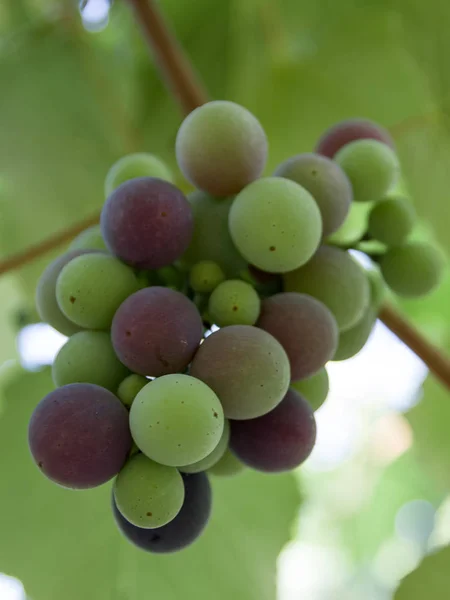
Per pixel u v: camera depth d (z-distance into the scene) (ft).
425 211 0.89
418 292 0.59
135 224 0.46
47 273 0.51
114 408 0.43
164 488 0.43
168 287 0.49
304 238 0.47
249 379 0.43
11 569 0.81
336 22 0.91
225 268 0.50
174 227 0.47
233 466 0.52
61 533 0.82
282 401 0.48
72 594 0.81
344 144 0.62
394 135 0.87
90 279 0.47
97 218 0.74
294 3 0.92
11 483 0.82
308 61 0.92
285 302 0.48
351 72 0.90
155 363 0.44
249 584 0.84
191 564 0.84
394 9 0.88
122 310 0.45
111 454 0.42
